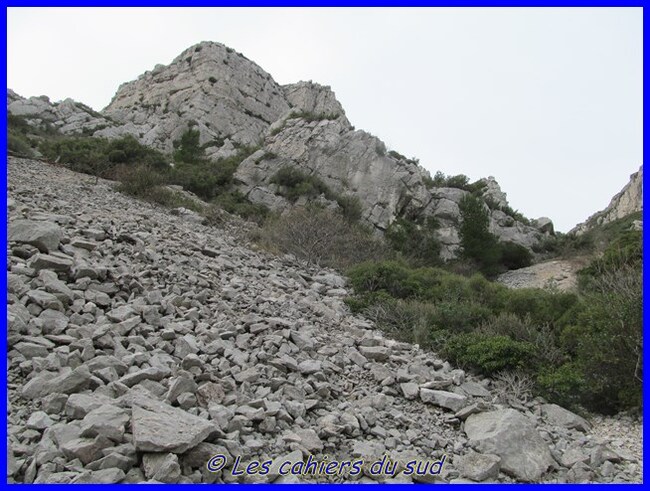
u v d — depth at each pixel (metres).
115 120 54.28
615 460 5.72
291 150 38.25
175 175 29.42
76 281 7.33
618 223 45.66
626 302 8.03
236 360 6.31
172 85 65.06
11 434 3.94
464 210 36.50
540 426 6.60
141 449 3.78
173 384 4.92
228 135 58.50
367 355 8.03
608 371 7.67
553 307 11.46
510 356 8.52
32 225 8.16
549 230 47.34
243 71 67.75
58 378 4.60
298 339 7.66
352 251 18.59
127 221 13.55
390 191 37.22
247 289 10.46
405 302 12.27
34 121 45.62
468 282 14.58
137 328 6.44
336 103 74.81
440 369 8.27
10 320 5.41
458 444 5.49
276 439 4.77
